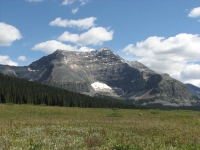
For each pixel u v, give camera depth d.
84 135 23.05
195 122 40.50
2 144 16.81
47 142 17.86
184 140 21.89
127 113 66.44
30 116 53.19
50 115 57.66
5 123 34.72
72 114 61.56
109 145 17.58
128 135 24.22
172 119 47.75
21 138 19.81
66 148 16.42
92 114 62.50
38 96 146.00
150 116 56.06
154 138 22.70
